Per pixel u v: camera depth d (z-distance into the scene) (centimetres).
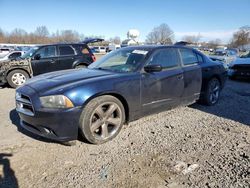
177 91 480
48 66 898
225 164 317
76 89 346
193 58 543
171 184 278
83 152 350
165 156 338
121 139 393
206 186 273
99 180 286
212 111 548
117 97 394
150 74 429
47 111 334
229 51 1792
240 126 453
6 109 566
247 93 769
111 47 4022
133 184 278
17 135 409
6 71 857
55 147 365
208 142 382
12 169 308
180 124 461
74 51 951
